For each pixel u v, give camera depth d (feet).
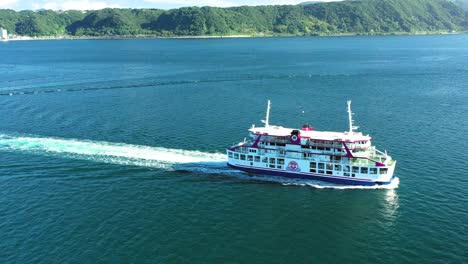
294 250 219.82
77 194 281.74
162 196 279.28
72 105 547.49
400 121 453.99
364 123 448.65
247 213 258.16
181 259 211.20
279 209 263.70
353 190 290.56
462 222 243.60
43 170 321.11
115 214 254.47
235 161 322.55
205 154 352.90
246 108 525.34
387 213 256.73
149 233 233.76
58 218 249.75
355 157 293.64
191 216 253.24
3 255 213.05
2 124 447.42
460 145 371.56
